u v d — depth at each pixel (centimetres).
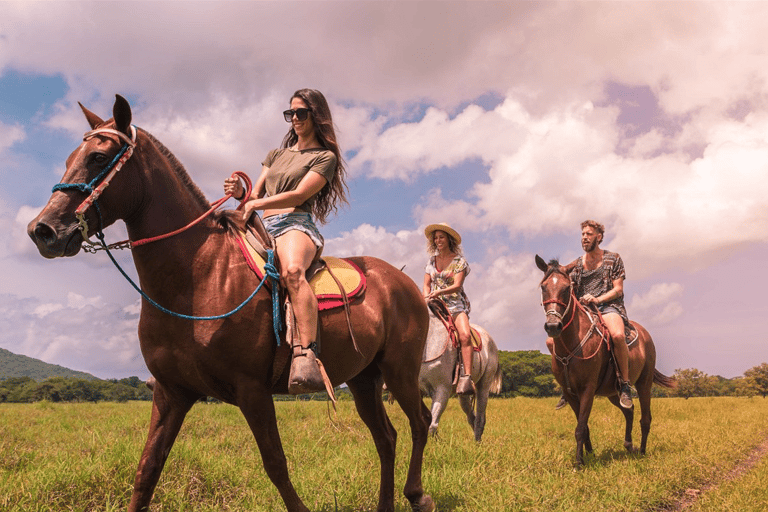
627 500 503
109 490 423
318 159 384
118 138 308
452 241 792
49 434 876
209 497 447
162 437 338
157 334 324
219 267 334
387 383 432
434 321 764
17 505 382
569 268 770
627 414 845
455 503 465
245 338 328
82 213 286
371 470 537
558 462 658
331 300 371
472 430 950
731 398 3203
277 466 333
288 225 371
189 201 343
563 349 735
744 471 738
